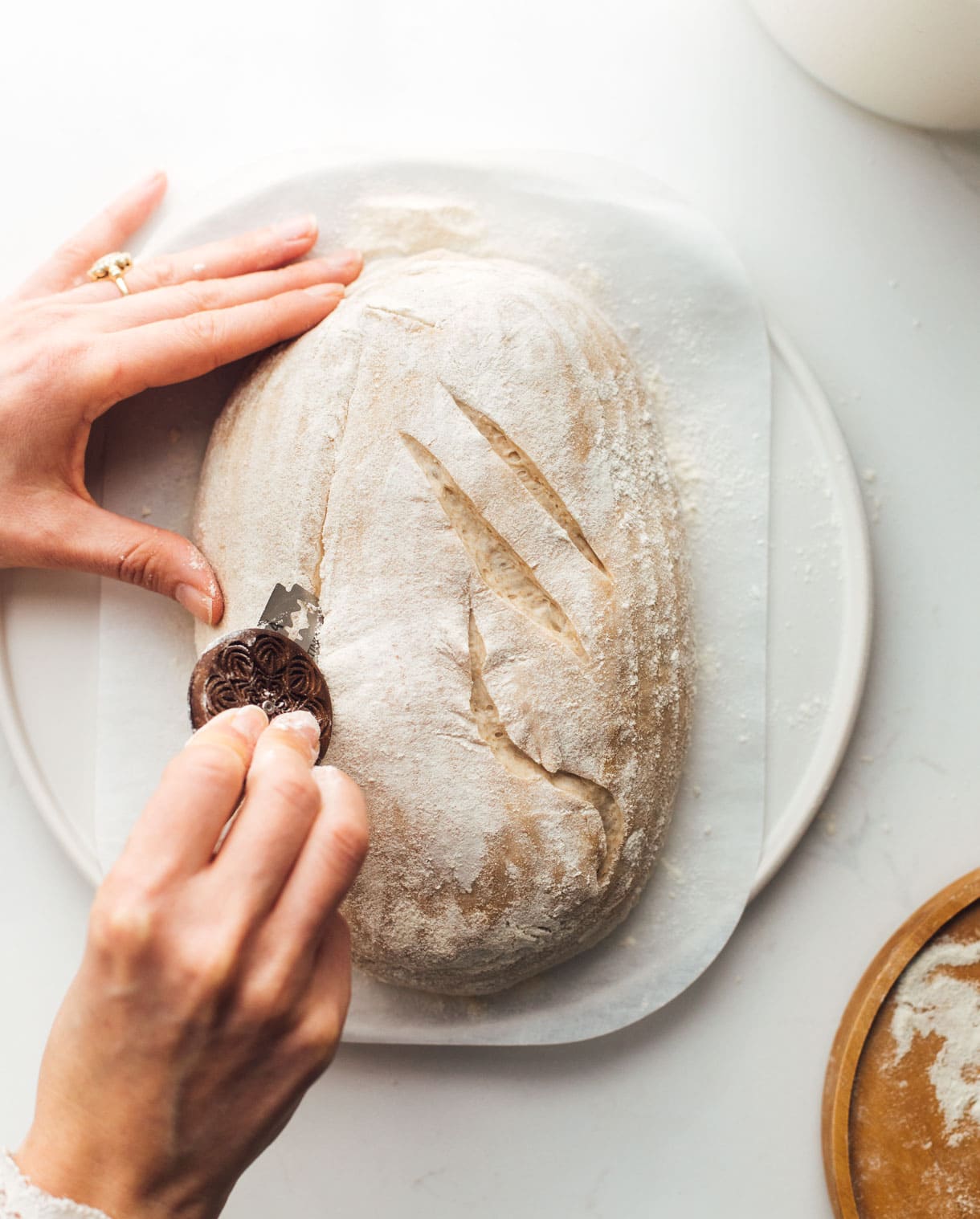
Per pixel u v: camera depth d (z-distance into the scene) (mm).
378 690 430
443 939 438
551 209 478
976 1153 473
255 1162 487
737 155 493
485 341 439
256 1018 352
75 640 484
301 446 443
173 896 348
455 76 495
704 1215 487
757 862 475
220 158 495
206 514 462
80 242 480
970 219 494
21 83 496
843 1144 469
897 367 494
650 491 457
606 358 456
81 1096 357
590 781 437
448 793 429
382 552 435
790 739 481
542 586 436
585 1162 488
